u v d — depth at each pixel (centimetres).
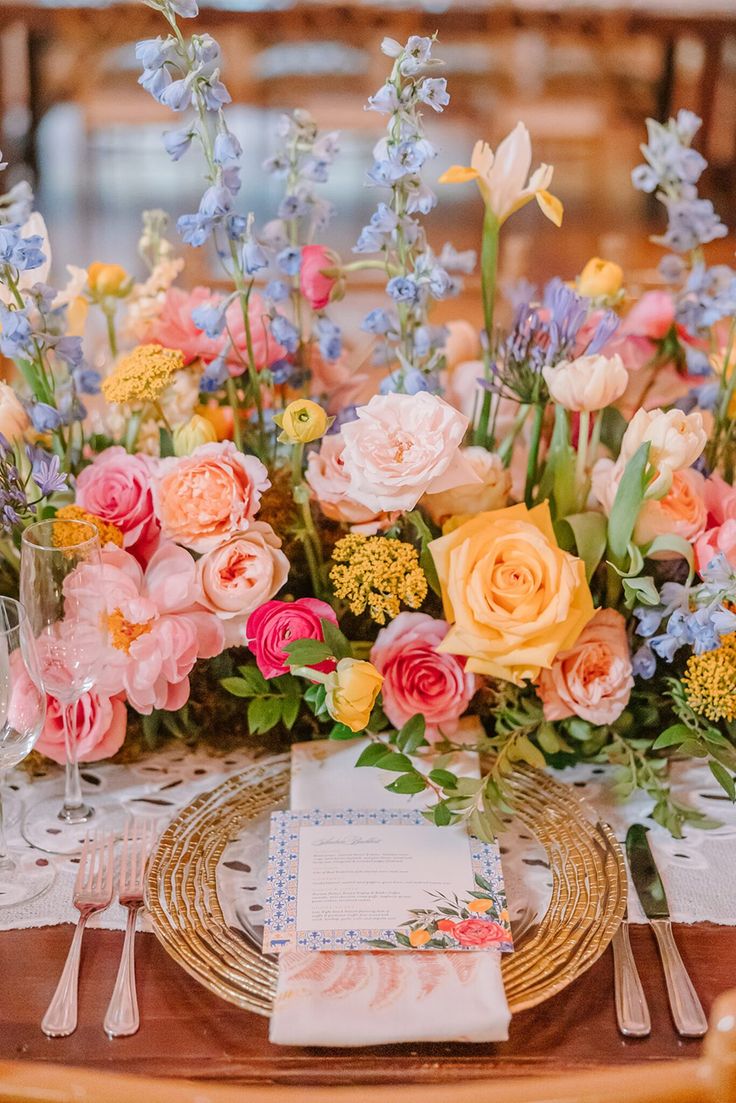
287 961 82
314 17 374
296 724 108
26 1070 64
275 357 116
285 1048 78
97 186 487
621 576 101
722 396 119
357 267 113
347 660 91
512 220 449
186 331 116
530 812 99
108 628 97
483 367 128
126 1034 79
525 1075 76
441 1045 78
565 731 107
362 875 90
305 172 114
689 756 107
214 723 108
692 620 96
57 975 85
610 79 482
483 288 113
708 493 107
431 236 436
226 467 100
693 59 478
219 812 99
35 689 89
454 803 95
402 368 113
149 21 376
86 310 125
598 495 105
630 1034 79
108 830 99
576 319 102
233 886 91
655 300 128
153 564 102
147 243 133
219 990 80
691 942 88
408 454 94
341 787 100
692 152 120
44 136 525
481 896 88
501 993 79
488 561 97
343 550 100
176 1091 63
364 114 425
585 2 382
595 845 95
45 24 377
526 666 98
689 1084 63
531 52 480
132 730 108
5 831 99
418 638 102
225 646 102
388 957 82
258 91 444
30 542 94
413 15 376
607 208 460
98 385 123
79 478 104
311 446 116
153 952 87
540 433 111
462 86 468
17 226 112
